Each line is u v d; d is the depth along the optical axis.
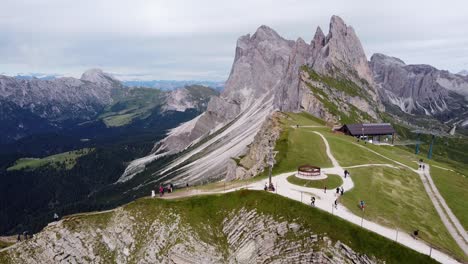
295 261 57.91
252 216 68.81
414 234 60.75
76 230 77.81
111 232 76.62
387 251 54.88
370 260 54.16
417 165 112.62
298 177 82.62
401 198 78.69
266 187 75.81
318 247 57.00
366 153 110.69
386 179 88.56
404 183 90.00
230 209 73.25
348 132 145.00
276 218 65.56
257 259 62.28
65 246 76.19
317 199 70.50
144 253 70.44
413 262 52.78
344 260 54.78
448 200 84.06
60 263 75.12
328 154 102.88
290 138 112.62
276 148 105.75
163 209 76.00
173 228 71.62
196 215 73.56
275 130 126.06
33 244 78.25
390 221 64.94
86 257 74.75
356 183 81.00
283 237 62.16
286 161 95.75
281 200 68.94
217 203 75.56
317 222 61.41
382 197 76.12
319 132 129.12
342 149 108.69
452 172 110.12
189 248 67.88
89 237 77.12
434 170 107.75
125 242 74.06
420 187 91.00
